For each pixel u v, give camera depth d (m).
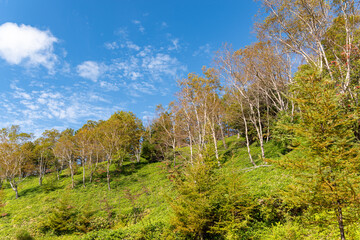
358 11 13.91
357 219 5.74
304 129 6.57
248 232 10.41
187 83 26.94
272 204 10.98
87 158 43.16
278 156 19.92
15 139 39.56
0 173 37.22
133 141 44.88
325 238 7.62
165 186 26.69
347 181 5.35
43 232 20.53
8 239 18.83
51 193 31.38
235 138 40.16
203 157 13.10
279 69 21.25
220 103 29.66
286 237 8.24
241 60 22.39
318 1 15.05
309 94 6.58
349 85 12.38
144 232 13.80
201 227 11.04
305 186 6.27
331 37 16.14
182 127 28.80
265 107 29.19
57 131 49.97
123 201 25.53
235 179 11.67
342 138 5.98
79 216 21.91
